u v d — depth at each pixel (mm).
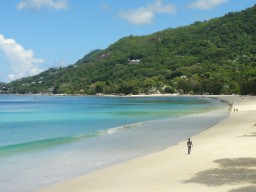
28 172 24969
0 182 22344
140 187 19438
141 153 31734
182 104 127438
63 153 32344
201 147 32250
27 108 125875
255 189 17844
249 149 29141
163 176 21734
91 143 38031
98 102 170000
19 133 49969
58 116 82500
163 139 40000
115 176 22891
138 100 182875
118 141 39094
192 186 18875
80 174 24312
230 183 19172
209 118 65312
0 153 32656
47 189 20578
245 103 115375
